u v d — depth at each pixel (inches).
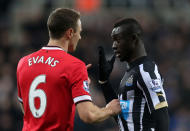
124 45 533.0
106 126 1182.9
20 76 519.8
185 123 1341.0
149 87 509.0
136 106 523.2
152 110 505.4
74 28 514.3
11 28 1715.1
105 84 567.5
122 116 538.3
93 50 1486.2
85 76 494.6
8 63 1520.7
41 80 498.6
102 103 1238.9
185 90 1437.0
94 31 1635.1
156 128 503.5
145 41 1643.7
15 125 1296.8
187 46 1700.3
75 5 1777.8
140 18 1782.7
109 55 1482.5
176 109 1374.3
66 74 490.6
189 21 1833.2
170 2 1882.4
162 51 1635.1
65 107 494.3
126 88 530.9
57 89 491.8
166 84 1454.2
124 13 1792.6
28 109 510.3
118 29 536.4
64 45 514.3
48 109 493.0
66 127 497.4
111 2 1818.4
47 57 507.2
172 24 1796.3
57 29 509.7
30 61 516.7
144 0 1857.8
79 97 483.5
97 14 1736.0
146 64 525.0
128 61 546.6
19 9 1781.5
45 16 1701.5
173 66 1563.7
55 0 1784.0
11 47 1619.1
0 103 1325.0
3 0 1802.4
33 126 503.5
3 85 1402.6
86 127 1149.7
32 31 1670.8
